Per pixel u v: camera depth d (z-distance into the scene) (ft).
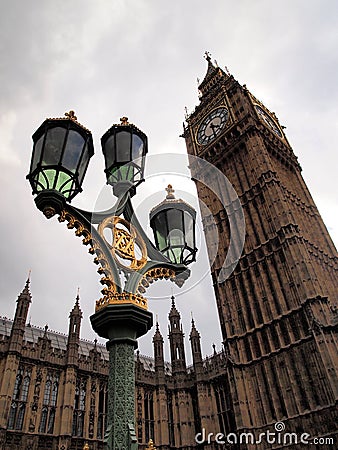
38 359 103.50
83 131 16.14
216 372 125.59
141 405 119.03
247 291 128.47
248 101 178.60
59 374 106.52
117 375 13.21
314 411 93.50
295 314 110.73
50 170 14.71
